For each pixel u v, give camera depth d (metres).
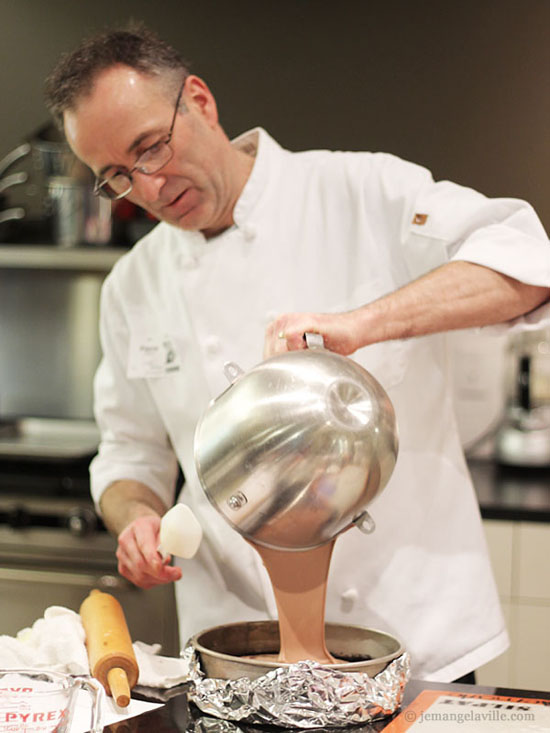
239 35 2.60
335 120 2.58
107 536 2.24
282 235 1.44
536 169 2.51
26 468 2.34
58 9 2.68
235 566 1.45
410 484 1.40
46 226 2.77
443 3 2.50
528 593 2.09
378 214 1.42
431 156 2.54
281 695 0.91
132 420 1.64
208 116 1.37
